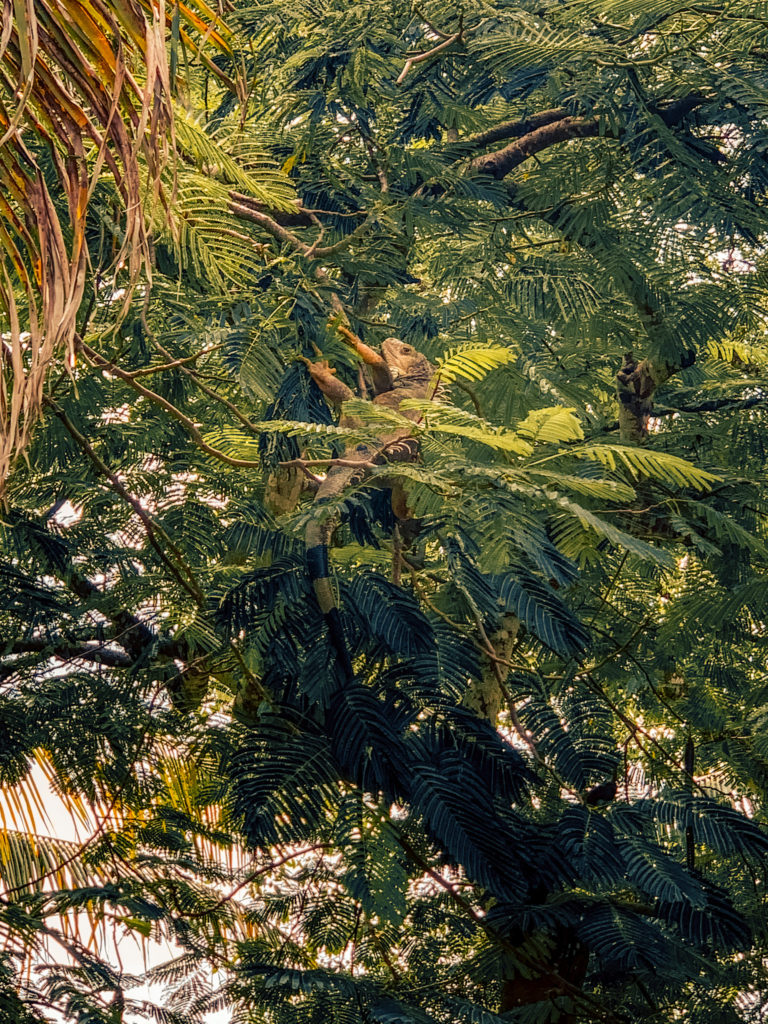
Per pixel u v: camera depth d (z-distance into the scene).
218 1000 7.00
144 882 7.36
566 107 6.96
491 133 7.88
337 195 6.53
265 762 4.36
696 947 7.17
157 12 2.83
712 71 6.67
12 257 2.96
